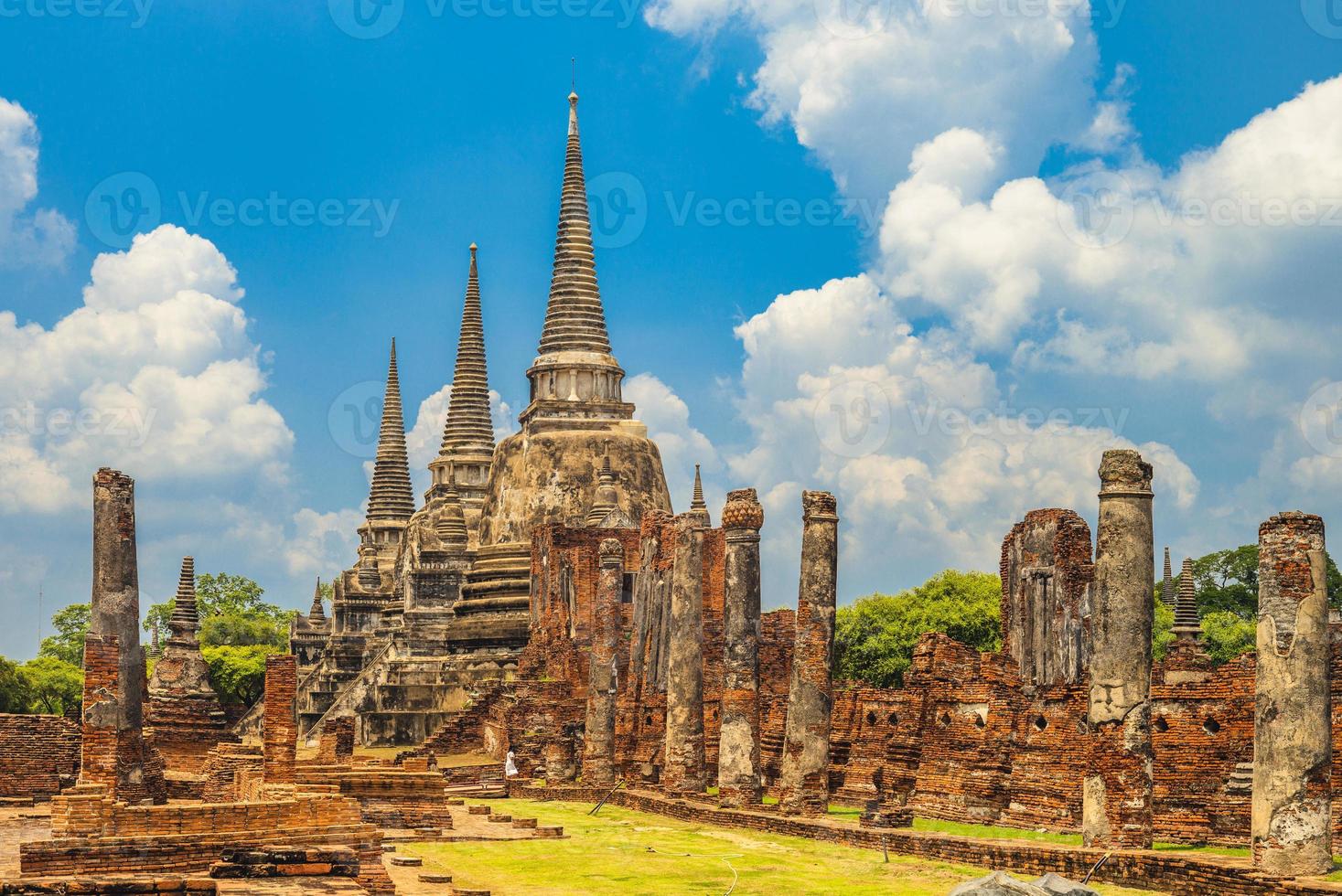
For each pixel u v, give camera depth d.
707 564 66.56
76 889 26.11
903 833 42.94
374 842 31.61
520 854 42.94
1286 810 33.75
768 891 36.88
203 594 158.50
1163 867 35.28
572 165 100.69
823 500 50.84
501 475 96.94
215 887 26.55
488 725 75.12
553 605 77.94
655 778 65.19
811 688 50.03
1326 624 34.59
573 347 97.75
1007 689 46.94
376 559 136.75
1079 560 46.03
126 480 47.06
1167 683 42.75
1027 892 28.89
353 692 88.94
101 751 45.59
